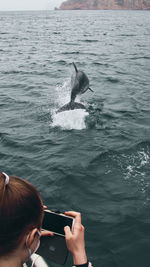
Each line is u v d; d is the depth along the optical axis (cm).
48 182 550
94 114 930
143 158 636
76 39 3712
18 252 98
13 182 99
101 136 766
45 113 941
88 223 437
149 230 420
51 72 1672
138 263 362
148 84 1366
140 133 780
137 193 512
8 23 8244
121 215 454
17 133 785
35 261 150
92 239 403
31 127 828
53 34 4503
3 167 604
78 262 123
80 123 854
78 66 1869
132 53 2448
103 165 611
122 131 795
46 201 493
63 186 537
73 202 491
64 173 579
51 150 687
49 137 761
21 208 94
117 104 1045
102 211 466
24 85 1343
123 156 647
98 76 1538
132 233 414
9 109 985
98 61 2056
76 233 130
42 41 3528
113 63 1966
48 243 151
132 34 4303
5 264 96
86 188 531
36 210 99
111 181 552
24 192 97
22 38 3897
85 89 920
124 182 548
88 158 642
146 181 549
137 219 444
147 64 1914
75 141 737
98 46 2986
